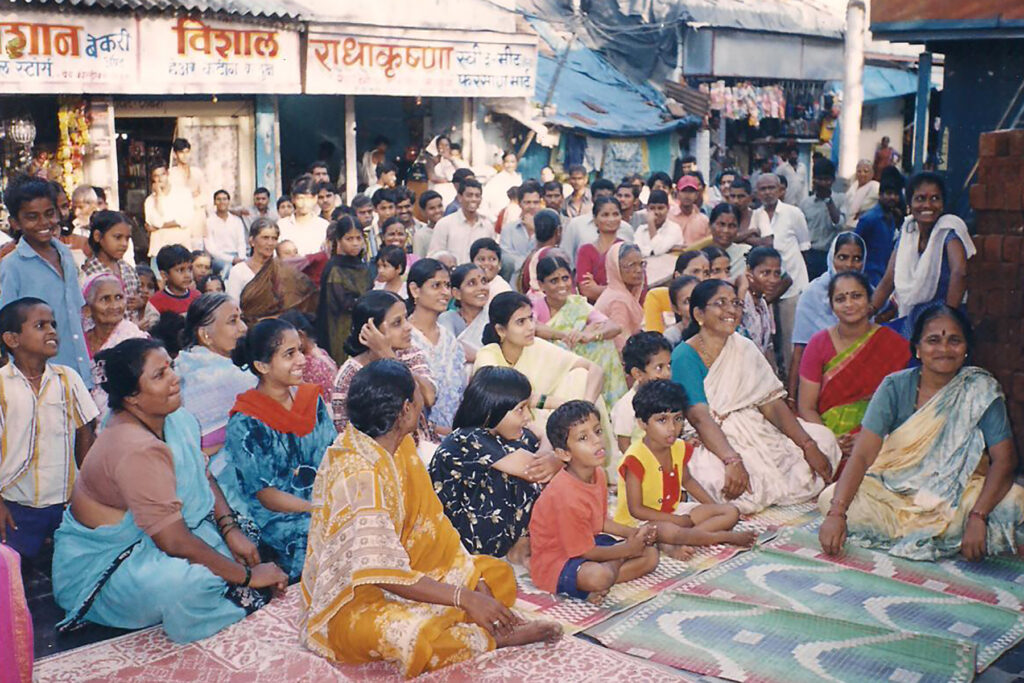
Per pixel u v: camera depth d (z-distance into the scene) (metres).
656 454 5.41
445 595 4.15
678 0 18.59
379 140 15.82
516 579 5.01
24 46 10.84
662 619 4.61
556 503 4.84
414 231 10.58
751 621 4.56
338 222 7.68
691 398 5.96
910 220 6.86
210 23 12.25
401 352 5.88
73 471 5.45
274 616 4.67
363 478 4.17
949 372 5.37
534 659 4.25
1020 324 5.59
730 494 5.80
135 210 13.59
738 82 19.45
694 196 10.35
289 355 4.99
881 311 7.48
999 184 5.63
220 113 13.73
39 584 5.22
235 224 12.61
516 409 5.16
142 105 12.95
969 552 5.21
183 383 5.56
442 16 14.63
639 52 19.22
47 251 6.01
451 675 4.13
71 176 12.02
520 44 15.45
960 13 8.03
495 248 7.68
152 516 4.48
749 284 7.77
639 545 4.93
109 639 4.54
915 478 5.43
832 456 6.26
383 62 13.98
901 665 4.15
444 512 5.12
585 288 8.66
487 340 6.38
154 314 7.42
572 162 17.08
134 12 11.61
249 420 5.04
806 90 20.94
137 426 4.59
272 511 5.11
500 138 16.47
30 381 5.34
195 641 4.48
